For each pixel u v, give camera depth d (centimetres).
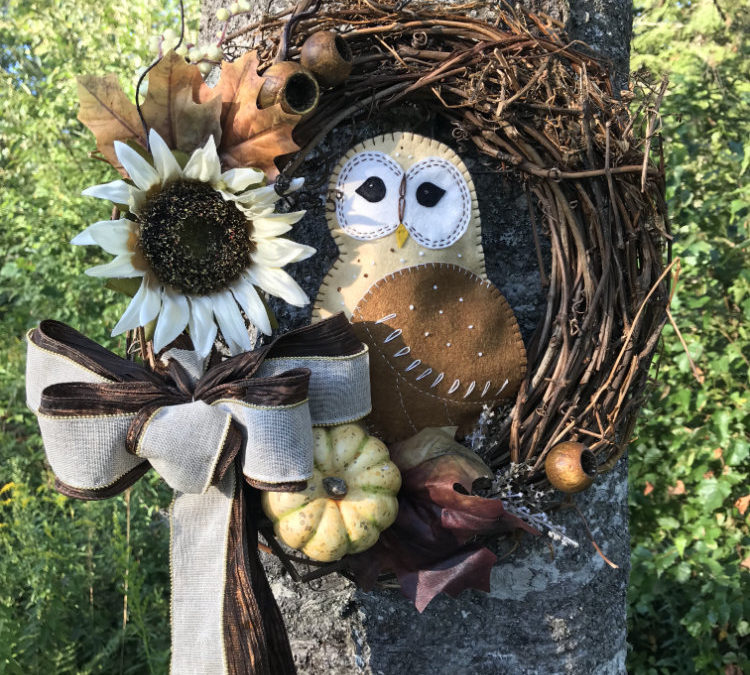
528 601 68
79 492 50
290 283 55
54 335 56
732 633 138
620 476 73
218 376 53
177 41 60
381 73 59
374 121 62
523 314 65
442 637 67
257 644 51
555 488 62
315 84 54
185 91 53
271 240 54
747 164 140
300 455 50
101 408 50
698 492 140
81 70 173
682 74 162
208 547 53
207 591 52
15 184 202
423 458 57
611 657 73
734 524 149
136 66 121
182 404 52
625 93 63
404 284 58
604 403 62
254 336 65
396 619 67
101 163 178
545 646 68
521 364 61
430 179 59
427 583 56
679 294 145
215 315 55
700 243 136
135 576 116
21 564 117
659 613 143
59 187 177
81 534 128
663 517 147
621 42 72
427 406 59
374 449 55
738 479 139
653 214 65
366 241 59
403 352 59
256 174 52
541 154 61
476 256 60
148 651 111
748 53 196
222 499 53
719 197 148
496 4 62
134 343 64
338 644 68
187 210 52
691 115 160
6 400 193
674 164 139
